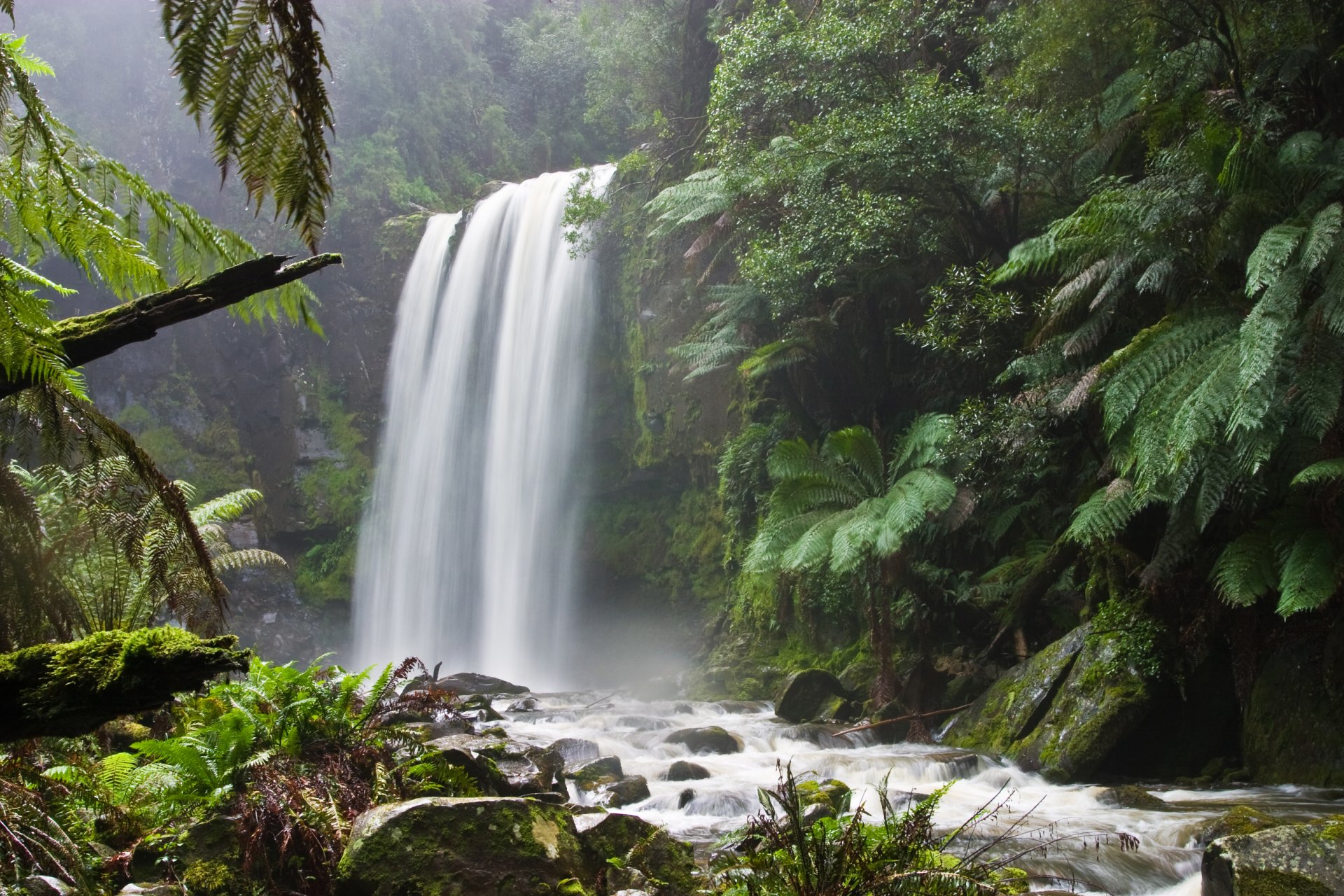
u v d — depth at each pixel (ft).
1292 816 21.39
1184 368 24.26
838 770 27.91
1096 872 17.49
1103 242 27.45
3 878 11.62
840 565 32.58
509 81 103.55
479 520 68.49
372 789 16.17
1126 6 33.40
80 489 6.72
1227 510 29.60
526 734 32.83
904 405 44.50
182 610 9.30
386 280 78.95
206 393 76.89
